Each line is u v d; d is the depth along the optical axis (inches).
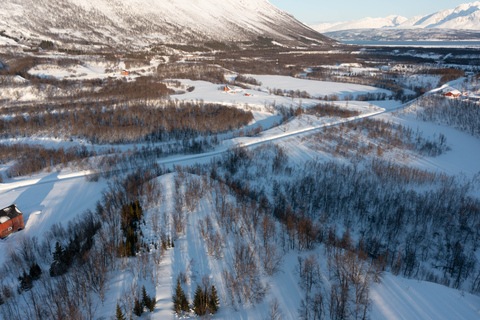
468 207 3484.3
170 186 3565.5
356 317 1897.1
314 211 3558.1
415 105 7721.5
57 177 4261.8
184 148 5280.5
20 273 2361.0
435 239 3225.9
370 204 3690.9
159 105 7657.5
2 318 1921.8
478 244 3112.7
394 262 2807.6
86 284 2161.7
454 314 1940.2
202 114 7062.0
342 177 4244.6
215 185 3599.9
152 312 1983.3
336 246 2623.0
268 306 2047.2
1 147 4963.1
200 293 1967.3
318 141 5595.5
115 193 3440.0
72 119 6240.2
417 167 4751.5
